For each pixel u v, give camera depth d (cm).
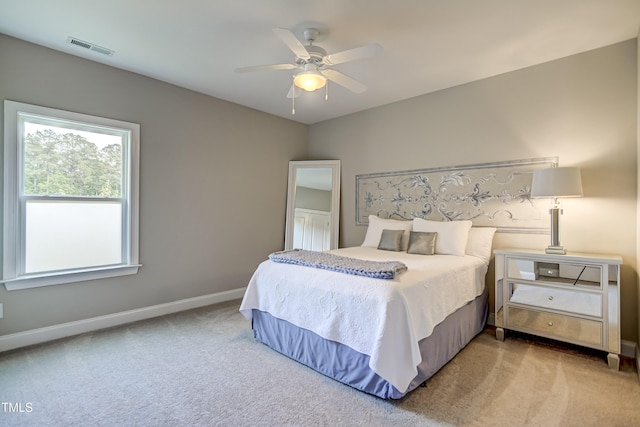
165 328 313
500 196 329
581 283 255
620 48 267
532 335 301
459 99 357
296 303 242
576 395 203
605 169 274
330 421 177
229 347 271
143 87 337
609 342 241
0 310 259
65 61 288
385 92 380
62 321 289
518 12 225
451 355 248
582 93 284
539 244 307
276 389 208
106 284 315
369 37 259
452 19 234
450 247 324
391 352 186
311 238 479
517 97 319
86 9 225
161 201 353
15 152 264
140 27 248
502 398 199
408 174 400
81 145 303
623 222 266
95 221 312
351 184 462
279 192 482
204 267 394
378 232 390
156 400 195
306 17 233
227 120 414
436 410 187
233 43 272
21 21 240
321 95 392
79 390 204
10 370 229
